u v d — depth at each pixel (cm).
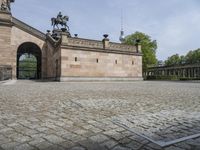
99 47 3119
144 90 1318
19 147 317
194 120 493
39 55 4031
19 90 1185
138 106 677
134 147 320
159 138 362
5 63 3262
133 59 3466
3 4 3378
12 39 3553
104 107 651
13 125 437
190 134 386
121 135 377
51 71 3444
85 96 916
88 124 450
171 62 9331
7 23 3291
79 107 647
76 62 2880
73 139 354
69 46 2823
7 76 2777
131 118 507
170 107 662
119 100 805
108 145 327
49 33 3906
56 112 571
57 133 386
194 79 4947
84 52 2956
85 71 2950
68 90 1227
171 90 1356
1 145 325
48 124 447
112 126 436
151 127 430
